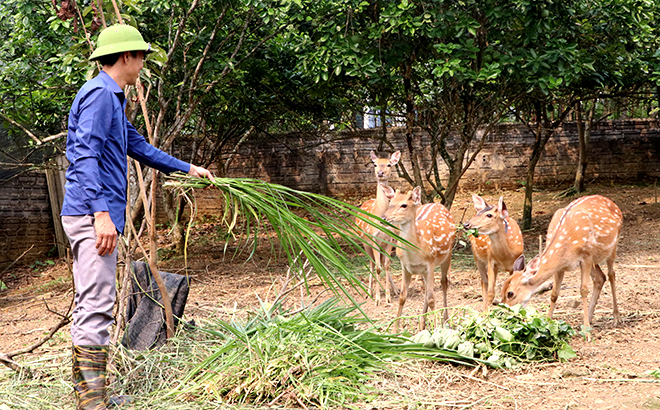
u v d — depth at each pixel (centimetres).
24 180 1056
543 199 1380
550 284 644
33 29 763
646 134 1488
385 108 956
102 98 313
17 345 522
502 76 859
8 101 846
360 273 793
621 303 566
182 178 382
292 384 348
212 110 956
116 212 328
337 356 374
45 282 901
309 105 977
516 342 400
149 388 365
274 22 754
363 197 1507
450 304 614
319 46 779
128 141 359
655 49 922
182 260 992
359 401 339
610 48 834
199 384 355
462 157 955
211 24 762
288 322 403
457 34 745
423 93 1000
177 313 456
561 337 411
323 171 1509
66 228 317
